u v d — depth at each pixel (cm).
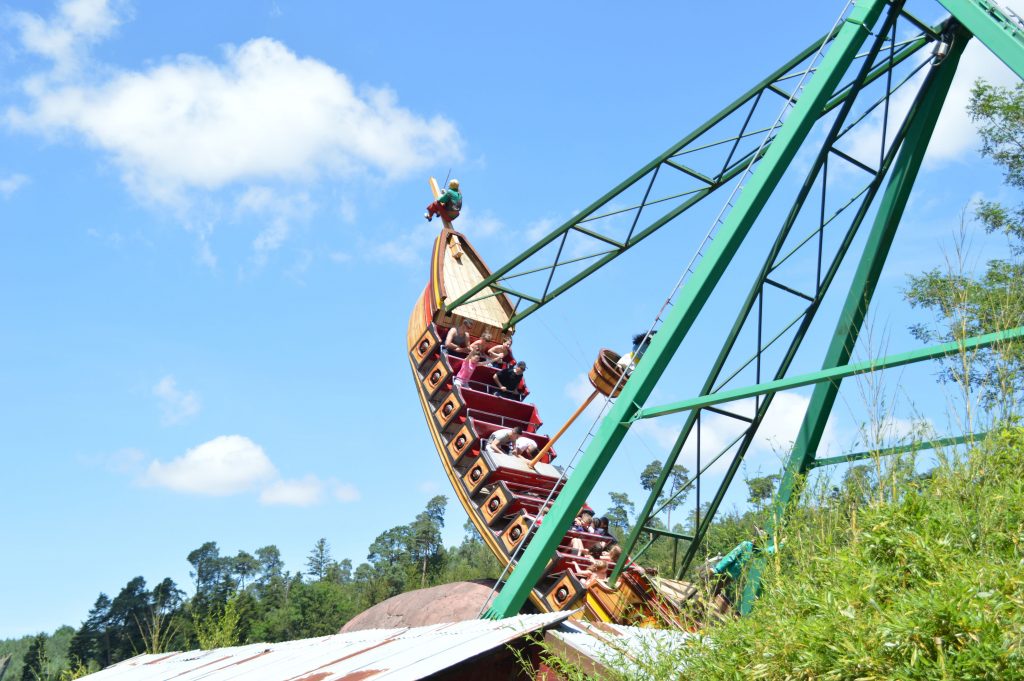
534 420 2366
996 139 2305
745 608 774
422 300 2630
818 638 520
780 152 1339
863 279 1445
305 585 10056
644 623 1541
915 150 1448
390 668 833
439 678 826
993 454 662
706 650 633
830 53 1384
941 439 719
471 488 2123
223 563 13438
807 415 1436
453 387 2327
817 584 627
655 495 1593
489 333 2592
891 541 604
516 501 2019
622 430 1318
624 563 1596
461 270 2719
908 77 1509
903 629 476
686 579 1669
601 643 833
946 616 468
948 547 573
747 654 584
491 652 851
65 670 1636
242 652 1355
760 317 1505
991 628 452
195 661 1363
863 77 1482
